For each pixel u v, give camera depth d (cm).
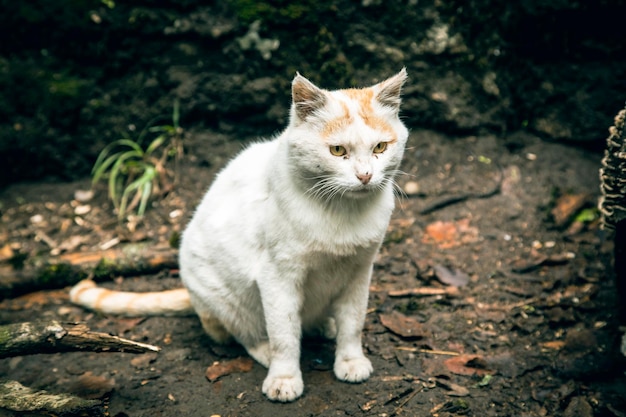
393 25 145
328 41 144
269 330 97
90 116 146
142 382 101
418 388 99
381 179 92
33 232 135
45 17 142
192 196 141
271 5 142
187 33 144
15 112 144
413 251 127
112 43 144
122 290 122
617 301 112
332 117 92
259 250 98
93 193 144
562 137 144
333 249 94
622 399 96
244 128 148
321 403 97
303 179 94
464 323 111
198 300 105
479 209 135
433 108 146
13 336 90
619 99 141
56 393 96
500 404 96
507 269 122
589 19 141
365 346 107
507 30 144
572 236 128
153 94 147
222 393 99
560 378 100
